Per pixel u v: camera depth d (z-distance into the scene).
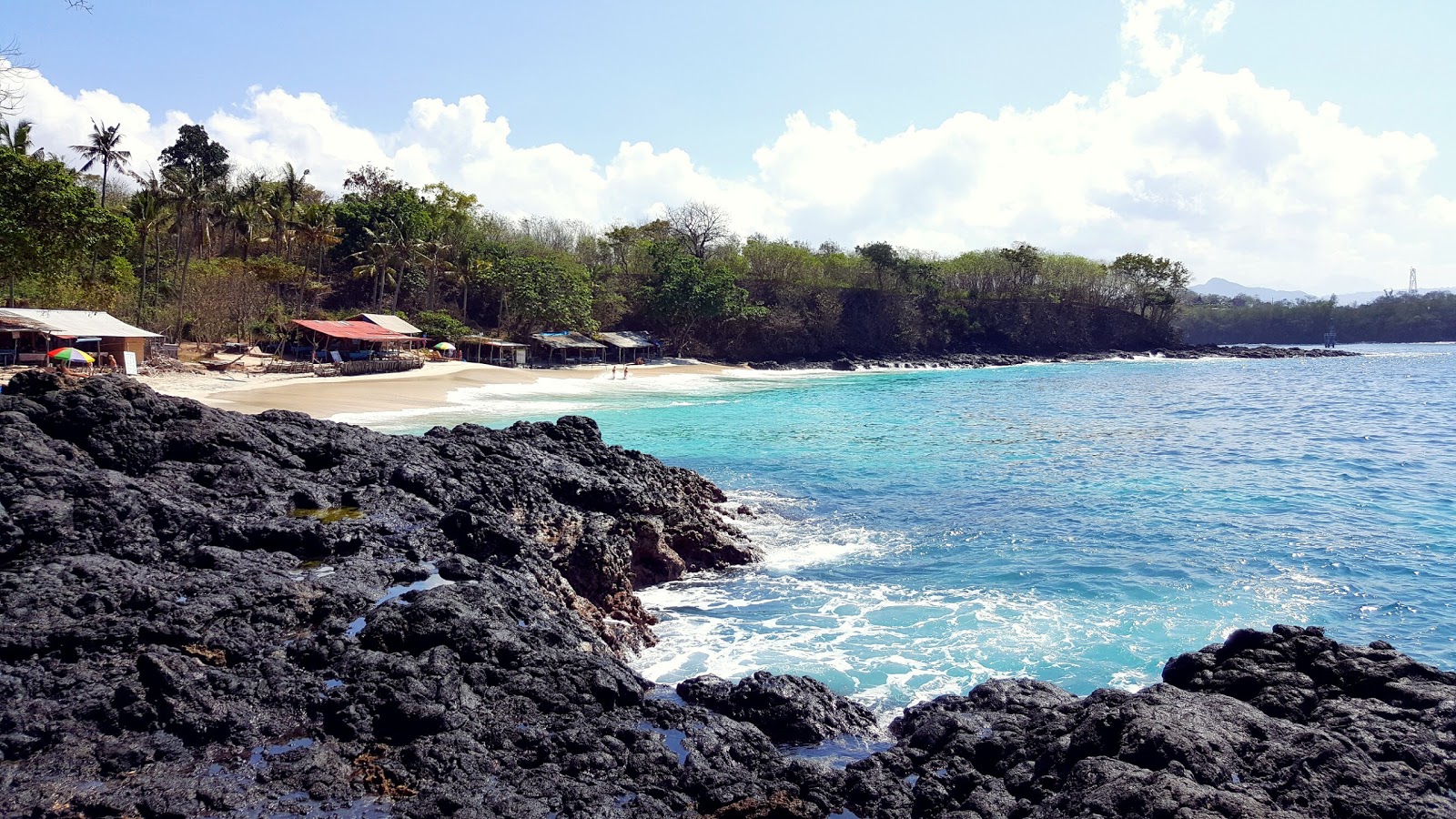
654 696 12.71
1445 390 77.00
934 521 26.84
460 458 23.22
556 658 12.22
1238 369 118.88
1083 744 10.11
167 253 84.75
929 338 143.88
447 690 10.90
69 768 8.92
